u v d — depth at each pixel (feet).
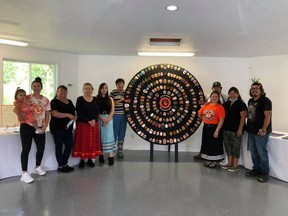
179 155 18.93
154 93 16.38
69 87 20.61
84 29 13.04
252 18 10.64
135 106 16.40
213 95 15.08
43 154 13.96
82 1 9.18
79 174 13.94
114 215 9.36
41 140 13.25
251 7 9.38
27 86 19.06
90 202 10.43
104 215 9.34
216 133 14.94
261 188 12.26
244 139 15.46
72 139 14.75
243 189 12.12
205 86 20.63
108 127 15.61
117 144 18.33
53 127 13.93
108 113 15.70
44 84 19.93
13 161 13.26
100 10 10.07
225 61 20.51
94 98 15.05
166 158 17.92
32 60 18.61
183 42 15.48
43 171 13.69
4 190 11.49
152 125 16.34
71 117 14.10
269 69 19.38
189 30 12.75
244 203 10.57
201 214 9.56
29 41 16.06
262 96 13.34
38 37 14.94
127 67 20.90
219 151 15.30
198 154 18.95
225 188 12.23
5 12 10.50
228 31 12.78
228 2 8.94
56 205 10.07
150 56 20.77
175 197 11.10
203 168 15.49
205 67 20.58
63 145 14.76
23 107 12.41
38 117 12.85
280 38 14.08
